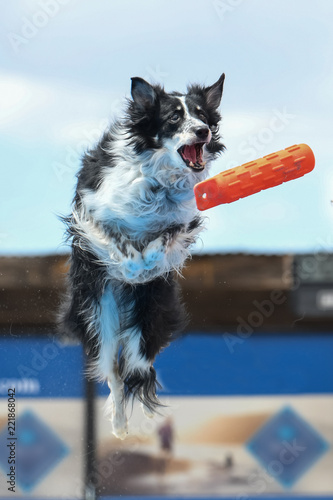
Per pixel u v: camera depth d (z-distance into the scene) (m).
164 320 7.52
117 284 7.38
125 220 7.01
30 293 10.00
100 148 7.26
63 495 10.85
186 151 6.90
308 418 12.06
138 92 6.97
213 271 11.63
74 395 10.59
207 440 11.83
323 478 12.07
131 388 7.59
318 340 12.02
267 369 11.94
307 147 6.54
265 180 6.43
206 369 11.77
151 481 11.38
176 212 7.13
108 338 7.49
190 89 7.30
